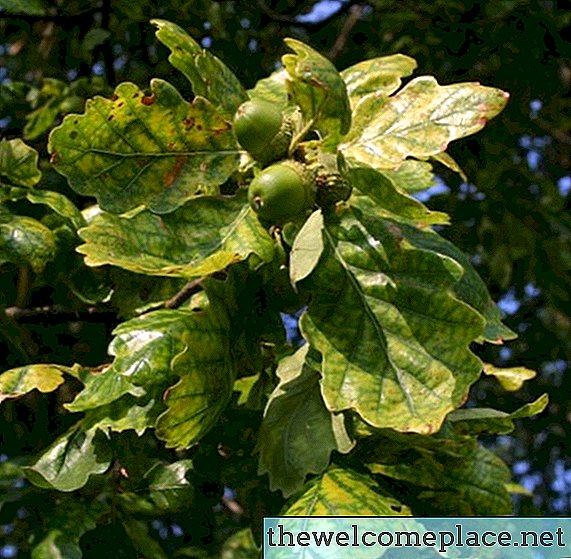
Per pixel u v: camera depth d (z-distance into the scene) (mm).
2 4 970
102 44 1099
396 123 626
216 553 819
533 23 1165
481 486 663
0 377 651
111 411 637
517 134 1292
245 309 634
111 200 625
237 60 1140
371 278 612
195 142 633
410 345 605
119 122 626
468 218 1298
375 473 654
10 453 868
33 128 1019
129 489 700
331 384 598
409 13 1209
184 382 607
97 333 874
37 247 707
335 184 610
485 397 1447
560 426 1626
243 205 631
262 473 624
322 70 612
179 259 622
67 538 721
